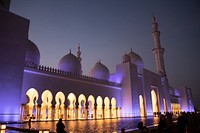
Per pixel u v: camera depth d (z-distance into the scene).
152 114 31.12
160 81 37.19
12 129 9.87
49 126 11.55
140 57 35.25
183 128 7.41
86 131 9.08
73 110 22.08
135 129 9.65
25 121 15.08
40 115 17.27
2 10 14.91
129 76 28.27
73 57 25.89
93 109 23.38
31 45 20.55
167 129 7.18
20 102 14.77
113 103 27.28
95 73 28.94
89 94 22.98
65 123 14.95
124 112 27.59
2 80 13.93
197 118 9.80
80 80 21.92
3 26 14.76
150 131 7.97
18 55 15.37
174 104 45.62
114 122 16.08
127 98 27.75
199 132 7.04
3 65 14.20
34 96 19.12
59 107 20.00
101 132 8.65
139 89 30.03
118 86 28.44
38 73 17.44
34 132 8.19
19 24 15.99
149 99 31.38
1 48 14.32
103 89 25.53
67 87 20.22
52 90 18.50
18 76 15.00
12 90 14.39
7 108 13.83
